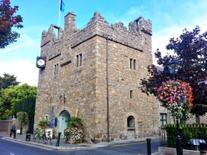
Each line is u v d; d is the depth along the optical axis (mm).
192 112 16016
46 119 29578
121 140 23000
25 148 18203
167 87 11844
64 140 23453
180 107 11484
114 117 23312
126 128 24109
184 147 13219
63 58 28531
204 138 12953
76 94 25109
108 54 24406
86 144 20594
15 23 8141
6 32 8219
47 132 23000
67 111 26109
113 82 24141
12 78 59938
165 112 28969
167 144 14305
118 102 24062
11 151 16047
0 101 47938
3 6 8008
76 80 25516
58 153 15477
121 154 14602
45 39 33594
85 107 23406
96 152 15766
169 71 13945
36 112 32344
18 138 27359
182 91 11609
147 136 25953
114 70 24547
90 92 23078
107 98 23156
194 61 15492
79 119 23375
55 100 28734
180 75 15281
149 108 27047
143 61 27922
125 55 26094
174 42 16234
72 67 26641
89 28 24922
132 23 28938
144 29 28906
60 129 27031
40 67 32562
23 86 48750
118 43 25688
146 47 28781
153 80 16641
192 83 15086
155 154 14148
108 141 22094
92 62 23594
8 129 39406
